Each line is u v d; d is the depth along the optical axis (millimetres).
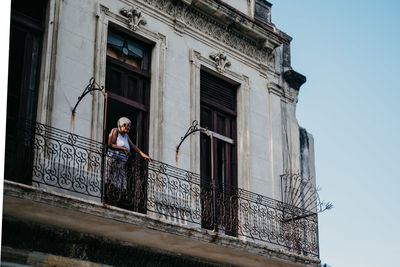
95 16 14281
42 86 13047
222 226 14422
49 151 12617
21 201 11281
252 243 14195
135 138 14711
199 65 16031
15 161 12383
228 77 16625
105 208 12055
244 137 16469
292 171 17500
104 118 13586
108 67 14500
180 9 15969
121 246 13234
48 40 13320
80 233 12664
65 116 13172
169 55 15461
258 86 17375
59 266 12234
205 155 15766
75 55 13680
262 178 16562
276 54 18203
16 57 13164
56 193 11508
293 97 18328
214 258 14617
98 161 13234
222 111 16484
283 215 15586
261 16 18375
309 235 15789
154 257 13750
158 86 14977
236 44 17109
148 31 15180
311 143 18625
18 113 12828
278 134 17422
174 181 13859
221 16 16516
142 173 14039
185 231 13133
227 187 15844
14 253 11742
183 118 15281
